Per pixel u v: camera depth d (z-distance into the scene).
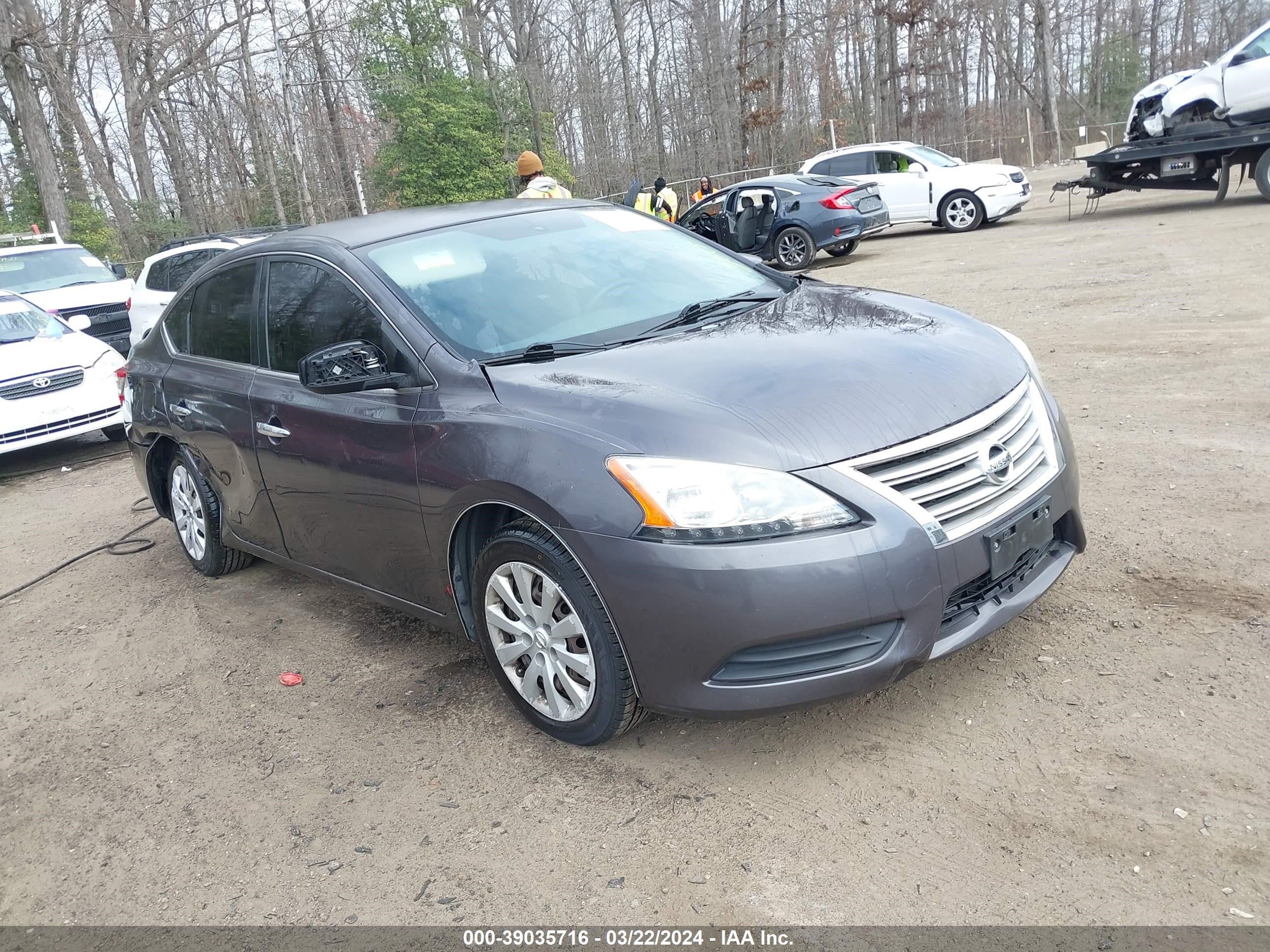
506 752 3.28
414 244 3.97
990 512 2.90
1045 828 2.57
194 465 4.96
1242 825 2.47
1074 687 3.15
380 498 3.58
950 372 3.06
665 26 45.66
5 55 27.22
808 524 2.64
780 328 3.46
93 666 4.47
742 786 2.92
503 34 36.59
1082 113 52.34
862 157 17.94
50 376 8.70
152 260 11.91
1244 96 13.05
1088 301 8.98
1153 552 3.99
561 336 3.57
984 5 48.56
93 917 2.78
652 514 2.71
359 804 3.11
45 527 7.00
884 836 2.63
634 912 2.49
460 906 2.60
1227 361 6.48
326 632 4.47
